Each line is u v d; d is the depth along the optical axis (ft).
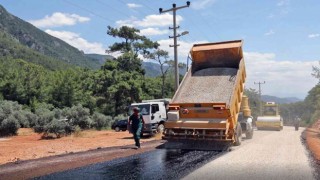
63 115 80.89
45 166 32.19
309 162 33.32
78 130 73.92
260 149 44.96
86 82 162.81
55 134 70.23
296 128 118.83
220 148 46.34
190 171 28.91
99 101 152.76
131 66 171.42
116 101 151.94
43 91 157.69
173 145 50.29
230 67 55.62
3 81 150.92
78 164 33.40
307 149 44.75
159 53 193.06
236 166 31.22
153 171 29.32
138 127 48.32
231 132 46.70
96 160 36.09
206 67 56.95
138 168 30.96
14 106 104.22
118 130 95.50
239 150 44.34
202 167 30.96
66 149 46.52
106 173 28.55
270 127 118.21
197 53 55.52
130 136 71.92
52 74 198.18
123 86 144.66
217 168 30.27
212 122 46.11
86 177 26.91
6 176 27.43
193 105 47.60
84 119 84.33
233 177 26.07
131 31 189.57
